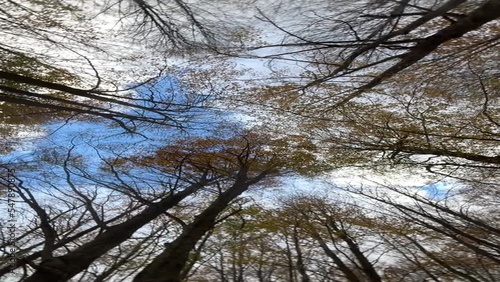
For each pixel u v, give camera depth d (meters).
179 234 8.15
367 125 11.22
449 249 7.77
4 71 9.77
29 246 7.32
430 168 10.95
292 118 12.27
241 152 12.23
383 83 10.71
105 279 6.56
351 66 10.45
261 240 7.98
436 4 8.64
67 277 6.56
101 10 11.19
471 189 10.25
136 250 7.48
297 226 8.60
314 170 11.39
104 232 7.97
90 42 11.33
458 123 10.70
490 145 10.50
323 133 11.85
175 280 6.57
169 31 11.59
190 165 11.77
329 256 7.54
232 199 9.84
